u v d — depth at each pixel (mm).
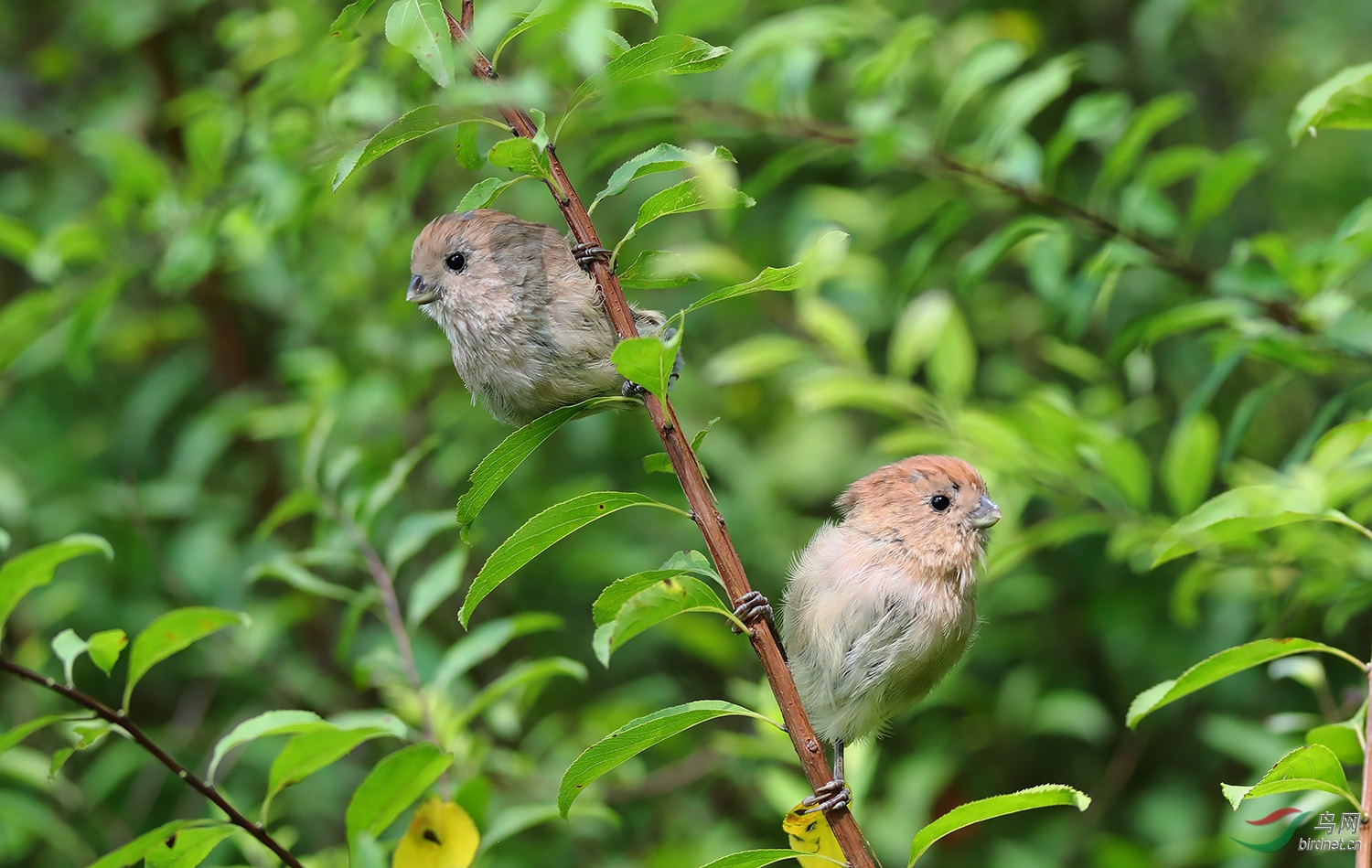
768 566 12070
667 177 12445
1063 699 11109
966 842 11461
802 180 13141
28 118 13656
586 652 12570
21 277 14133
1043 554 12438
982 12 13367
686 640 11156
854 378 9820
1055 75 9055
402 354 11828
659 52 5113
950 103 9133
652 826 11414
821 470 12953
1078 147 13367
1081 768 12266
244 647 10938
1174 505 9117
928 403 9609
